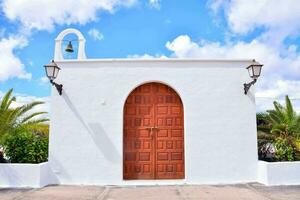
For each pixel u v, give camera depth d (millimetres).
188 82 8797
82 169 8516
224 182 8492
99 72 8828
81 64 8836
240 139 8656
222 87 8797
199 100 8742
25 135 8938
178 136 8883
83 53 10195
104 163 8539
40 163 8359
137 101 8969
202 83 8797
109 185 8328
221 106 8734
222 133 8648
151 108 8953
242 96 8805
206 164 8547
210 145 8602
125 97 8750
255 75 8211
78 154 8562
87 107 8711
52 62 8375
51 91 8742
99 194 7160
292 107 10688
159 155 8820
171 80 8797
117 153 8562
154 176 8750
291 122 10344
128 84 8789
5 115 8688
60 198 6730
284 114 10594
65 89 8766
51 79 8250
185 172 8516
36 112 9477
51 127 8641
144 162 8797
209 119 8688
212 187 7930
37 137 9703
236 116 8719
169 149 8844
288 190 7457
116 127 8656
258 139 10461
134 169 8766
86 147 8586
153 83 9008
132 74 8820
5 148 8742
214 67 8859
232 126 8680
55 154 8555
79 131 8641
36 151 8664
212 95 8766
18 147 8633
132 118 8922
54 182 8469
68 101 8727
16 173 7973
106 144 8594
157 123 8914
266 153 10242
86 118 8672
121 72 8820
